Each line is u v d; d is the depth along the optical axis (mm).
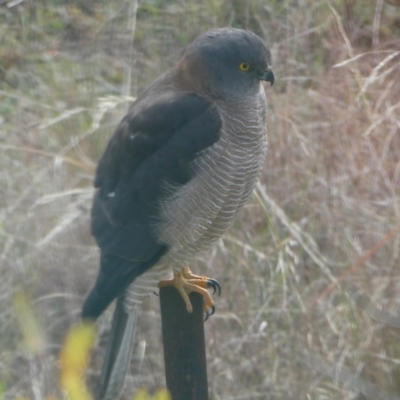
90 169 9695
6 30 12664
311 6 11633
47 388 8438
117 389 6539
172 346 5805
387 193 10211
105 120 10070
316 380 8805
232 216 7148
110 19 10984
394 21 12797
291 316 9273
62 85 10836
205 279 7406
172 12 10680
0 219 9555
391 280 9039
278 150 10266
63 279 9195
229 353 9312
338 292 9477
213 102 6949
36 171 9930
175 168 6809
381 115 10438
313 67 11305
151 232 6898
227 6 11172
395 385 8336
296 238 9391
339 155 10289
